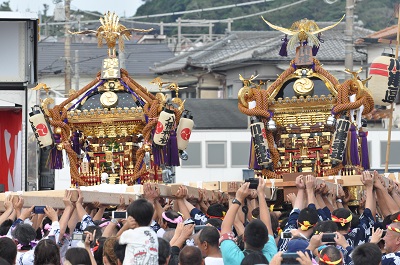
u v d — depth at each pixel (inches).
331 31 2773.1
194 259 590.2
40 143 1130.7
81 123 1139.3
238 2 4072.3
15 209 764.6
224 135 2082.9
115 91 1153.4
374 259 591.8
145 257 577.6
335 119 1140.5
